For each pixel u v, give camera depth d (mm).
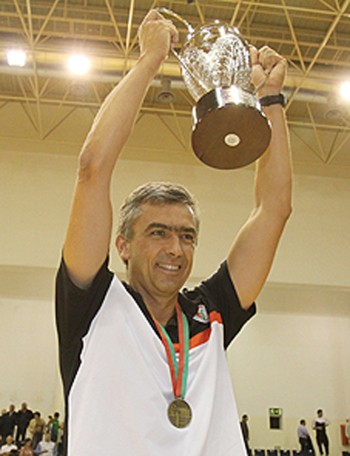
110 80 13555
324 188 15727
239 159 1418
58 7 12539
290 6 12562
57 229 14180
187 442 1255
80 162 1350
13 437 13711
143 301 1467
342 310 16984
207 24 1862
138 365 1298
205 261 14492
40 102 15320
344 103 14289
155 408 1260
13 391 14961
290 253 14922
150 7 12609
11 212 14172
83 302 1349
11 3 12461
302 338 16547
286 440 15500
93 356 1309
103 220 1352
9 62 13109
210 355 1436
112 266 13422
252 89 1802
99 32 13320
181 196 1536
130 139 15453
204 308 1576
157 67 1463
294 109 15852
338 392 16156
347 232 15367
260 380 16031
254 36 13422
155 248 1477
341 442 15594
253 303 1697
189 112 15414
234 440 1348
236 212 15055
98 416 1231
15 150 14789
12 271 14820
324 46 13031
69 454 1219
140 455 1200
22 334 15406
